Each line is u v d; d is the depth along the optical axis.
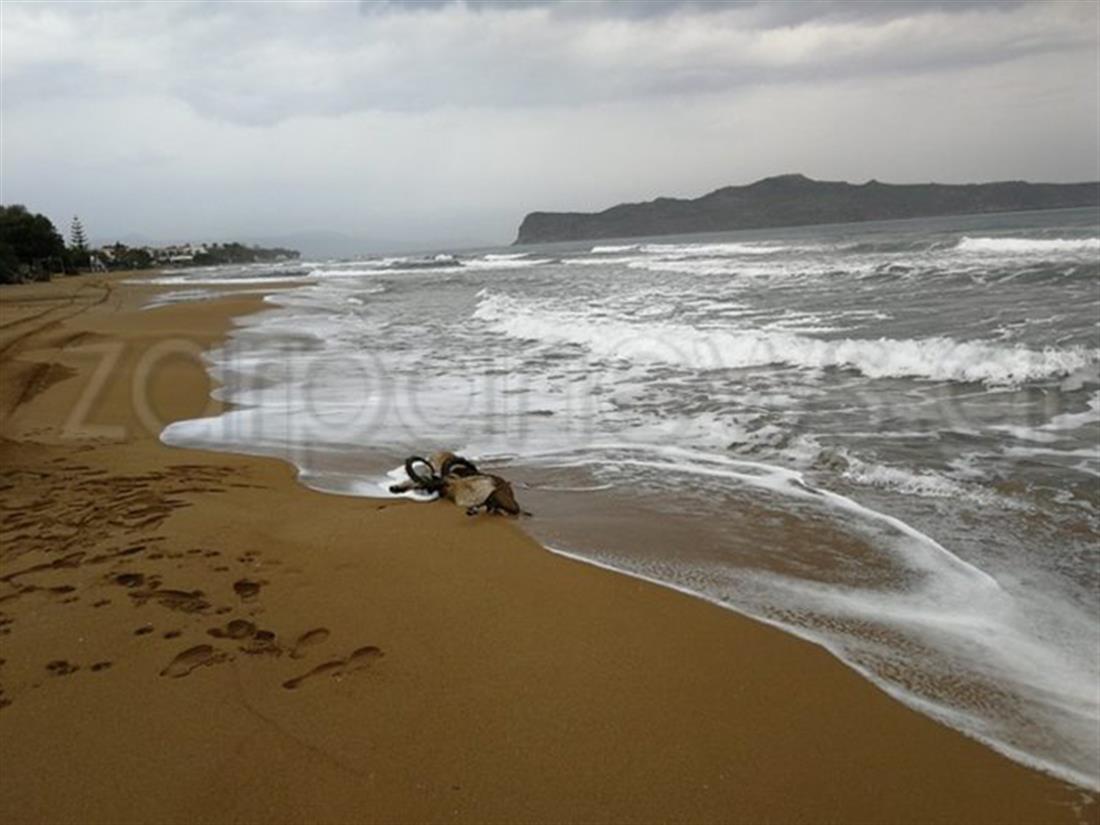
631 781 2.84
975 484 5.91
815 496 5.97
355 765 2.91
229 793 2.76
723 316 15.12
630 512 5.85
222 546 5.09
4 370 12.53
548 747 3.03
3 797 2.75
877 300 15.56
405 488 6.46
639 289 22.84
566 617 4.12
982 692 3.37
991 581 4.37
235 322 21.41
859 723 3.17
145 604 4.22
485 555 4.99
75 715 3.22
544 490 6.52
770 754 2.99
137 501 6.05
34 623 4.00
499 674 3.56
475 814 2.66
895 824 2.63
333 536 5.34
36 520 5.57
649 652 3.75
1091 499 5.44
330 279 46.78
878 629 3.93
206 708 3.27
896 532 5.14
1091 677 3.45
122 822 2.63
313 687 3.45
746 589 4.44
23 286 52.09
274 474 7.07
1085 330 10.71
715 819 2.65
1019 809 2.69
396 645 3.83
